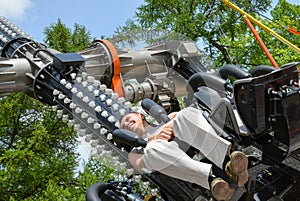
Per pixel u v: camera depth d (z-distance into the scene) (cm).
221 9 2616
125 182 618
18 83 673
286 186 602
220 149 545
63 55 655
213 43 2630
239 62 2611
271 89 555
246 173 543
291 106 555
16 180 1955
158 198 608
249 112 555
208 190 558
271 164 577
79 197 1862
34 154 2014
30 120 2238
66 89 640
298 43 2539
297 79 573
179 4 2622
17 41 747
